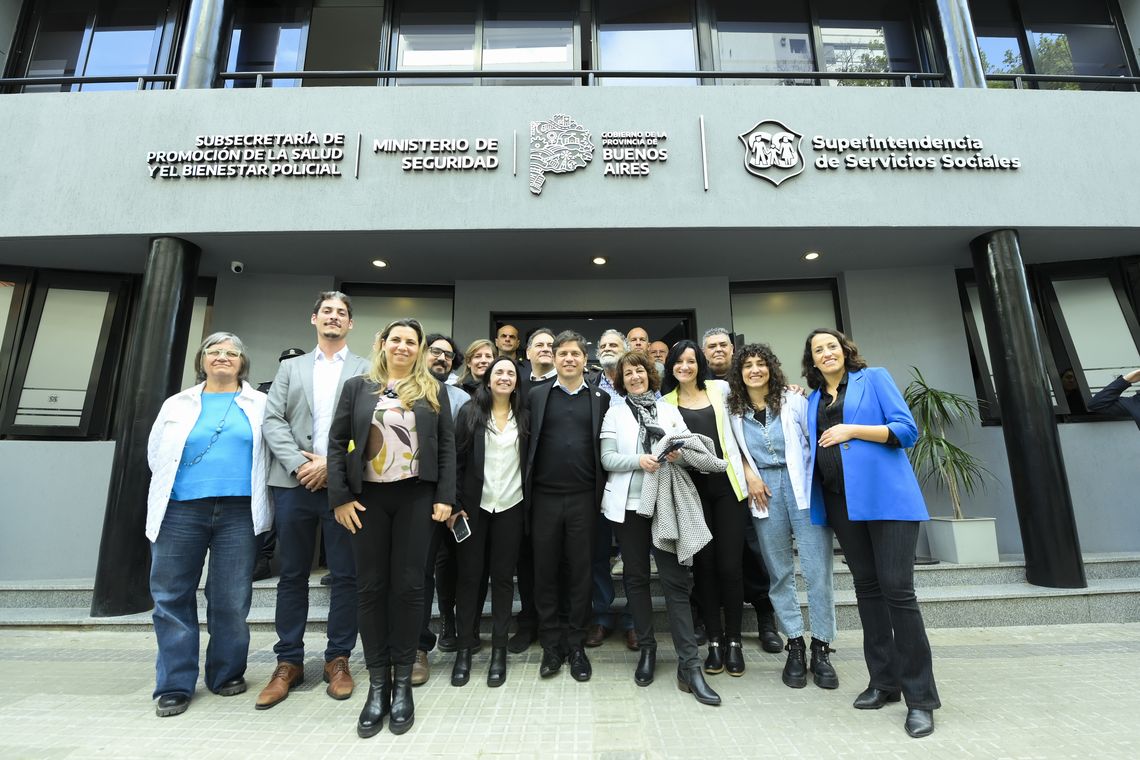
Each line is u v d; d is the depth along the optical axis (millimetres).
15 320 4863
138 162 4270
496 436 2840
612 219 4293
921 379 5047
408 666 2230
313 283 5211
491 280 5426
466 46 5559
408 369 2432
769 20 5672
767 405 2830
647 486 2557
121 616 3654
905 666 2152
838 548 4359
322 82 5461
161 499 2416
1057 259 5188
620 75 4801
